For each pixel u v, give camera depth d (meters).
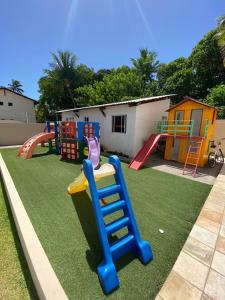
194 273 1.95
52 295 1.59
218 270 2.00
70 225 2.86
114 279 1.77
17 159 7.97
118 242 2.11
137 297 1.67
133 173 6.08
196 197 4.12
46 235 2.59
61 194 4.09
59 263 2.06
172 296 1.68
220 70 16.55
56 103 26.17
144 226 2.89
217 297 1.68
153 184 4.98
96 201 2.05
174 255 2.23
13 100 22.59
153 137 8.12
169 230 2.79
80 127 7.69
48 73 24.45
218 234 2.69
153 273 1.95
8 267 2.11
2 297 1.74
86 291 1.72
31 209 3.39
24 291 1.81
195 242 2.49
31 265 1.97
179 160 7.97
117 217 3.11
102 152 10.66
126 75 21.97
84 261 2.10
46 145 12.23
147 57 24.20
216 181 5.20
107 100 21.44
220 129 9.37
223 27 9.35
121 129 9.61
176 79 19.19
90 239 2.51
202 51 16.08
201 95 18.30
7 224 3.09
